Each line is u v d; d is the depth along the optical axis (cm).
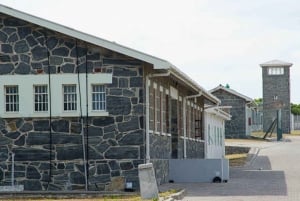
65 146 2705
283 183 3083
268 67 8312
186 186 2902
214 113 4650
